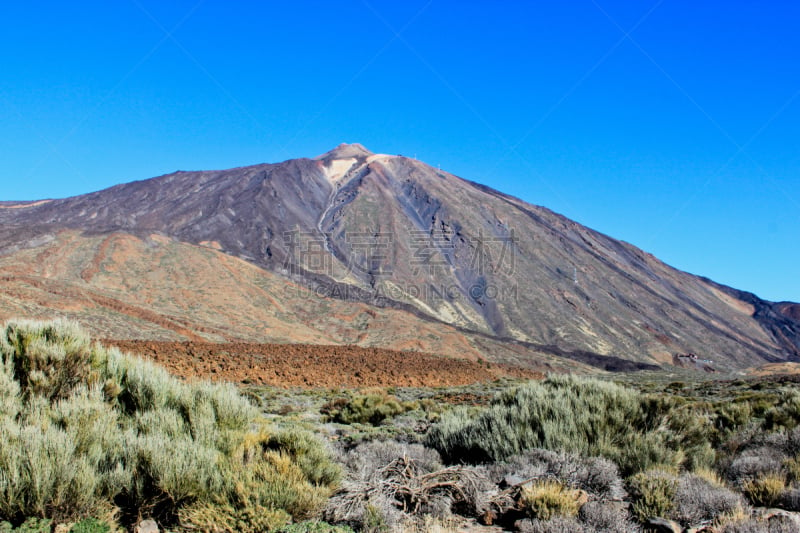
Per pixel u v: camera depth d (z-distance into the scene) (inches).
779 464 302.5
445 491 260.2
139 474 213.8
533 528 216.5
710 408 657.6
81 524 193.9
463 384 1830.7
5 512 189.5
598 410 357.7
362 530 215.8
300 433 272.1
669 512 234.1
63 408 238.7
